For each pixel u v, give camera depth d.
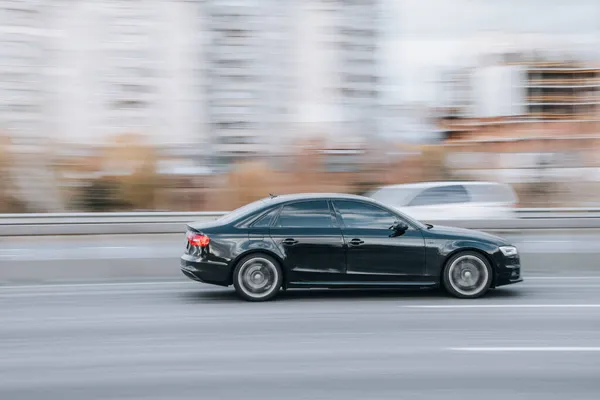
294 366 5.71
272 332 7.05
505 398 4.85
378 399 4.82
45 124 71.62
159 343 6.60
